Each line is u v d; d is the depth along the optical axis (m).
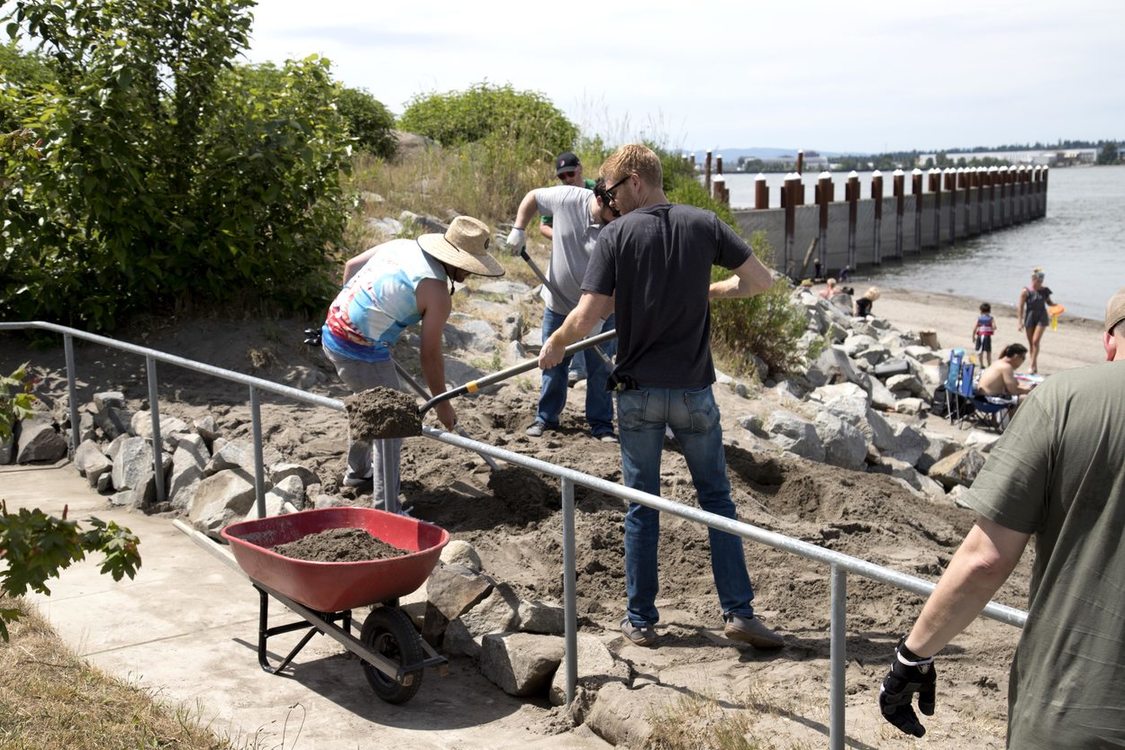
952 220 51.28
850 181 40.22
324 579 3.92
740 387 10.12
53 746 3.51
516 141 17.61
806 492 6.80
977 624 4.80
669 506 3.53
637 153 4.32
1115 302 2.29
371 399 4.57
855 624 4.72
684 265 4.12
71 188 8.08
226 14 8.66
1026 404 2.19
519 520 5.73
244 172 8.57
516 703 4.20
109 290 8.70
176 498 6.41
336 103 9.55
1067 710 2.07
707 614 4.82
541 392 7.21
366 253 5.86
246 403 7.66
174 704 4.05
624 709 3.81
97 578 5.34
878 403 14.03
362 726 3.98
